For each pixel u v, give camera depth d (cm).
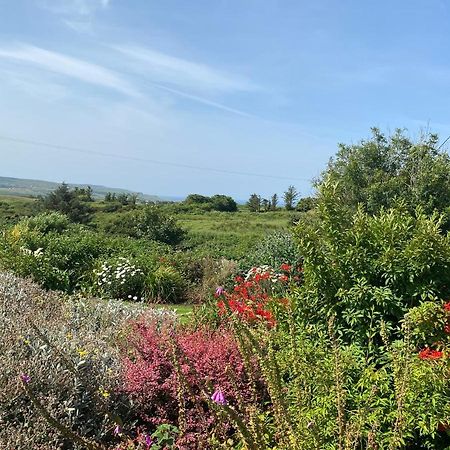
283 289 774
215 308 694
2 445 330
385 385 347
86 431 374
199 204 4716
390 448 278
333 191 473
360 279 433
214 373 438
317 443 275
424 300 413
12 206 4094
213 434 346
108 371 434
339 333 437
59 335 461
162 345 479
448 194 1255
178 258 1427
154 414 432
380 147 1409
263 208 4884
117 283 1195
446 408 329
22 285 756
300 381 370
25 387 254
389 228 443
